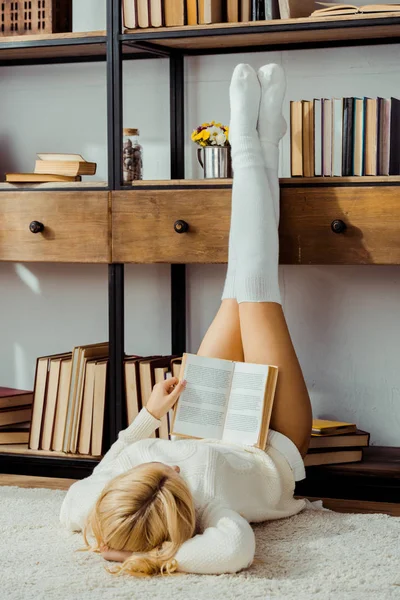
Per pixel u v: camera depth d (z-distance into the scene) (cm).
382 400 309
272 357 259
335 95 307
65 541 226
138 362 294
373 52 303
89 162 307
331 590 192
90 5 326
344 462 282
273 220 267
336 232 268
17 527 237
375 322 308
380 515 251
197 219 279
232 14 283
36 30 302
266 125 272
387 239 265
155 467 211
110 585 195
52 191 294
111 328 292
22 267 344
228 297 272
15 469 306
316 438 278
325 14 270
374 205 265
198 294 325
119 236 287
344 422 312
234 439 252
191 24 281
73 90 334
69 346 341
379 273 307
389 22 264
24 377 346
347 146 272
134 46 296
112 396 292
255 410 251
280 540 229
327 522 244
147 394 292
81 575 201
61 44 294
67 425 297
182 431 255
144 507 204
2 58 335
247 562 204
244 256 264
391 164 271
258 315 262
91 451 295
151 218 284
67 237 293
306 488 282
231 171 289
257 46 310
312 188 270
